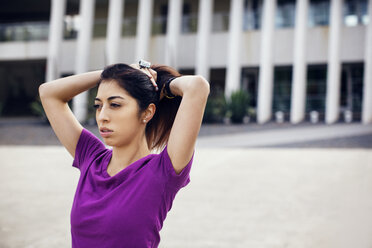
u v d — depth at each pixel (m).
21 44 24.31
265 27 19.17
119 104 0.99
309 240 3.47
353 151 10.30
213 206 4.77
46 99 1.23
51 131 16.78
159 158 1.03
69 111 1.27
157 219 1.00
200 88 1.02
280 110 21.39
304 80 19.06
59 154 10.17
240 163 8.41
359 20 19.09
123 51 22.88
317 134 14.05
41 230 3.78
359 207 4.57
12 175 6.94
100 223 0.97
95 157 1.16
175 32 20.91
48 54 23.86
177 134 1.01
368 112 17.77
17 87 30.20
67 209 4.60
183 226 3.97
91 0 21.56
